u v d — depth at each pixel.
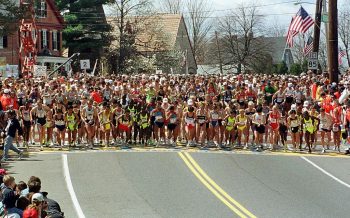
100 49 100.56
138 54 106.62
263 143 38.06
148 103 38.22
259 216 22.08
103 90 42.97
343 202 24.64
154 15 111.44
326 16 47.94
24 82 45.47
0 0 75.94
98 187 26.59
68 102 39.12
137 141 38.75
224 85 46.00
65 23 100.56
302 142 37.53
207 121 36.97
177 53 115.69
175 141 37.81
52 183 27.19
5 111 36.06
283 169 31.31
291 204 24.09
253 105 37.28
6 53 87.25
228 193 25.86
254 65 125.69
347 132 36.47
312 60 51.16
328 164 32.94
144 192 25.83
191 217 21.86
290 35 56.00
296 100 42.59
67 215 21.98
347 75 63.78
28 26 78.88
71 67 93.56
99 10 105.75
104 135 37.38
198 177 28.91
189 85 46.94
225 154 35.06
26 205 16.31
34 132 37.78
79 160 32.31
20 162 31.62
